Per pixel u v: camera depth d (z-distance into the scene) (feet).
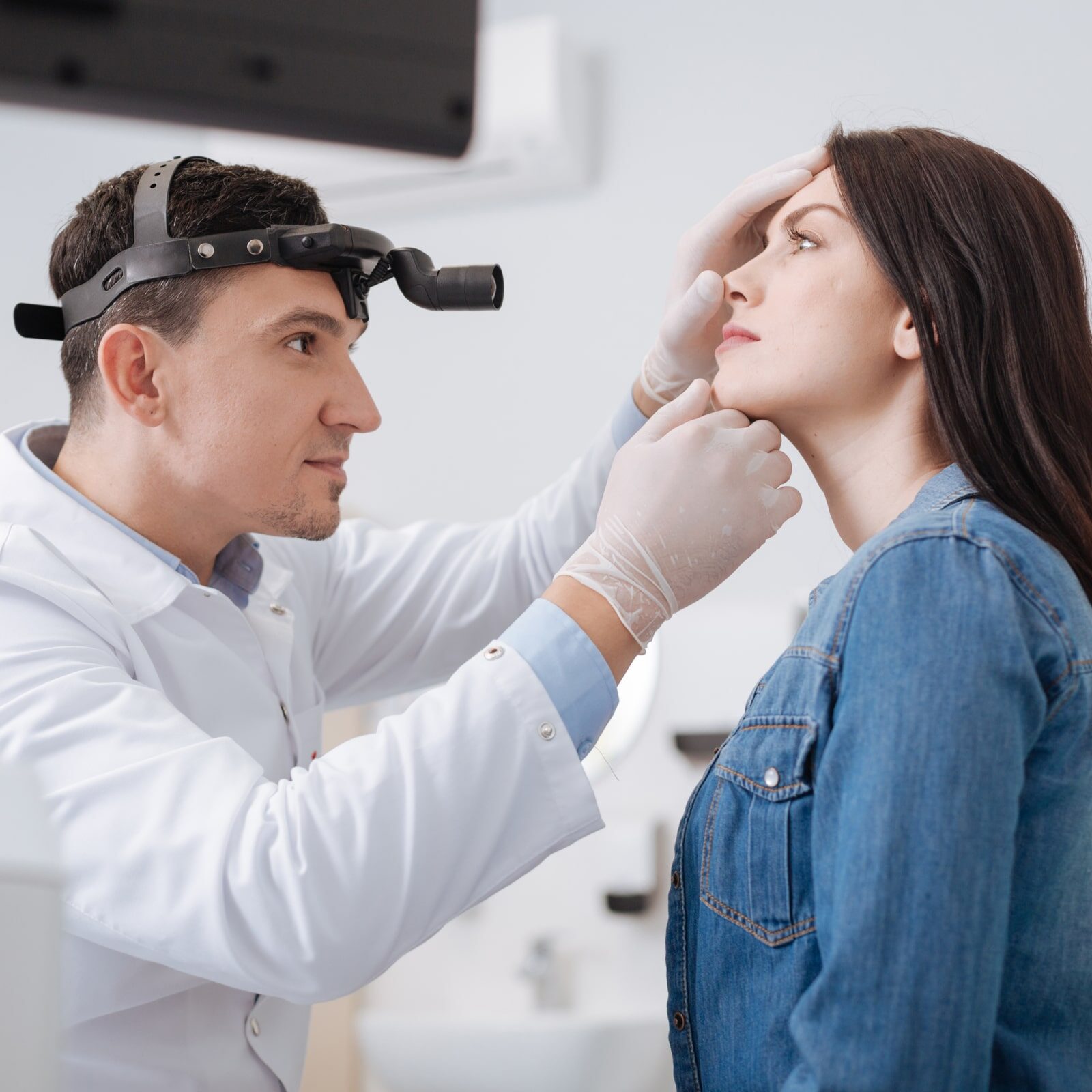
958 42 8.41
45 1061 2.13
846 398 3.68
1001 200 3.56
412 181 9.39
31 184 10.64
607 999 8.46
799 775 3.21
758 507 3.99
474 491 9.50
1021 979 3.01
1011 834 2.73
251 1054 4.33
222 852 3.54
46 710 3.79
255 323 4.42
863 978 2.67
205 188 4.53
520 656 3.83
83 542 4.49
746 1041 3.31
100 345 4.46
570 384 9.32
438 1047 7.50
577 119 9.15
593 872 8.59
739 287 3.89
